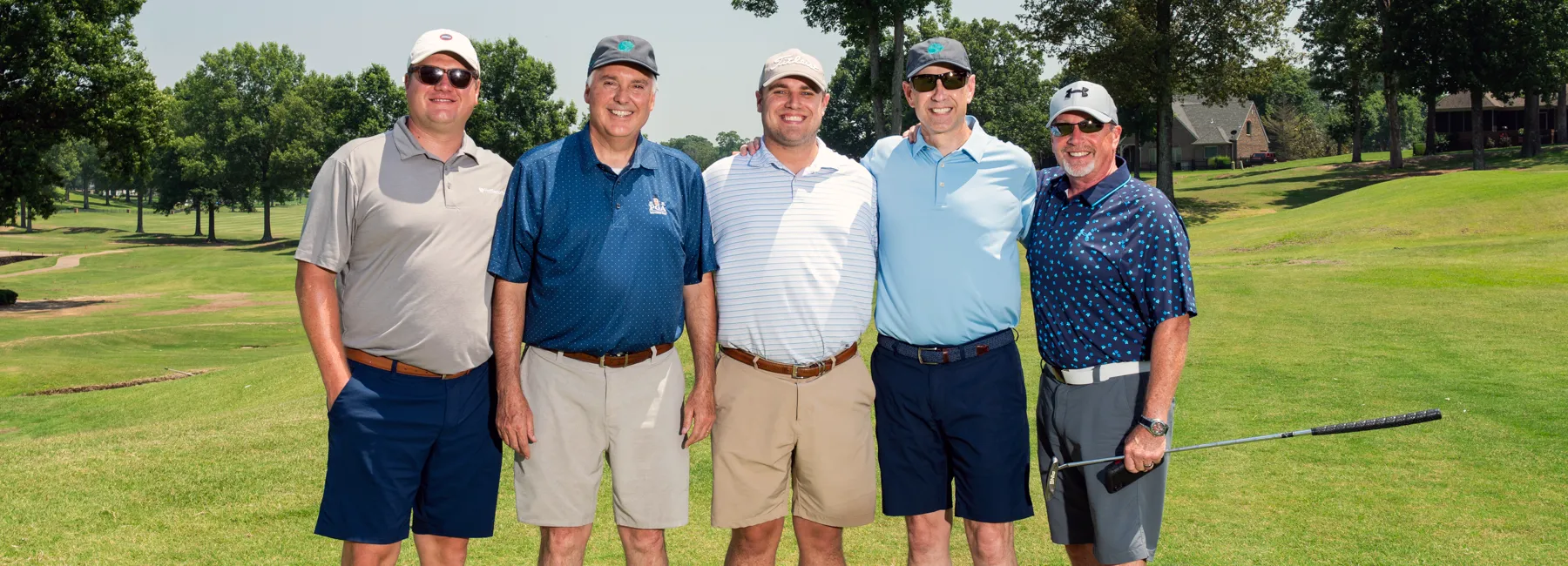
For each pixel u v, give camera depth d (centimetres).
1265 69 3684
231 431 704
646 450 353
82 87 3181
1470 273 1468
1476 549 446
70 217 10819
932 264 364
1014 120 6812
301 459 613
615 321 339
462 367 338
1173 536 470
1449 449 598
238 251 6291
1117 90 3731
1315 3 5081
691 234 353
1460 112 6750
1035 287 368
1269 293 1356
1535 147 4894
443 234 328
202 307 3212
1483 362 852
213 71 8056
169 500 534
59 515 508
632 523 357
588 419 348
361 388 332
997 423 371
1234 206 4262
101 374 1625
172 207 7962
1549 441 610
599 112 330
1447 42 4347
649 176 340
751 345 365
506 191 338
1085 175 348
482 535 354
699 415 358
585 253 334
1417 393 743
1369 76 5000
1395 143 5106
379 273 329
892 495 385
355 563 343
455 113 327
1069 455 368
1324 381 791
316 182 328
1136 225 343
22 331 2525
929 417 375
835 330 363
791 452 382
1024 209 375
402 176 326
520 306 341
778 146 360
